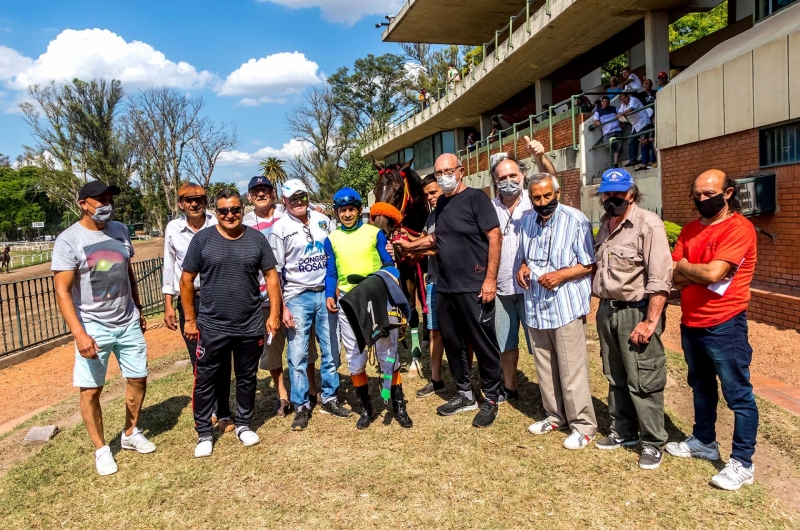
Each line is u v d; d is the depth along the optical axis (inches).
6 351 369.1
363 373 187.3
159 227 2559.1
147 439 186.2
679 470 145.8
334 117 2471.7
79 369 162.1
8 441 198.8
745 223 134.5
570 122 548.7
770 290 285.9
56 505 148.3
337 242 188.1
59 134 2213.3
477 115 1047.0
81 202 162.4
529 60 700.7
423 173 1341.0
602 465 151.5
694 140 354.6
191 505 145.2
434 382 217.2
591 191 497.7
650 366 145.9
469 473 151.6
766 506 128.9
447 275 181.8
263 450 175.0
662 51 541.6
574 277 158.2
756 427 136.5
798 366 216.2
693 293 140.3
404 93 2427.4
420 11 864.3
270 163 2140.7
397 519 133.0
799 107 269.4
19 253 1781.5
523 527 126.7
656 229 142.0
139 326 177.6
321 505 141.1
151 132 2231.8
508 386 203.8
